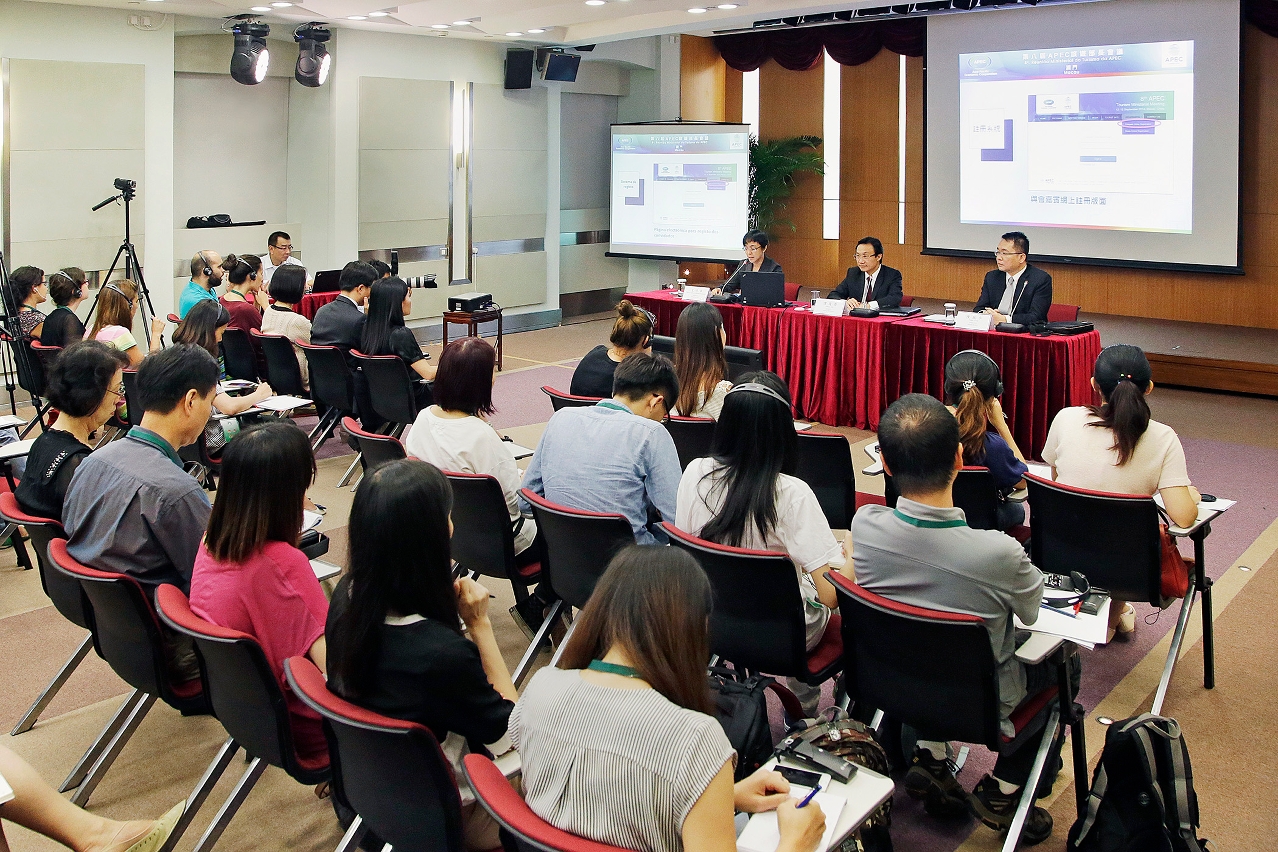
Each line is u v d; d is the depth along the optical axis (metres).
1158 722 2.53
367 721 1.81
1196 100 8.59
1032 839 2.73
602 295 13.06
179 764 3.15
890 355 7.09
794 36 11.66
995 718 2.38
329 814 2.90
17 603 4.33
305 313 8.13
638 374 3.41
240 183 9.84
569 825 1.53
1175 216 8.87
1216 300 9.07
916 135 11.12
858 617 2.49
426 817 1.91
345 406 5.97
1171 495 3.42
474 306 9.08
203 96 9.45
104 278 8.41
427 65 10.27
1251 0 8.44
